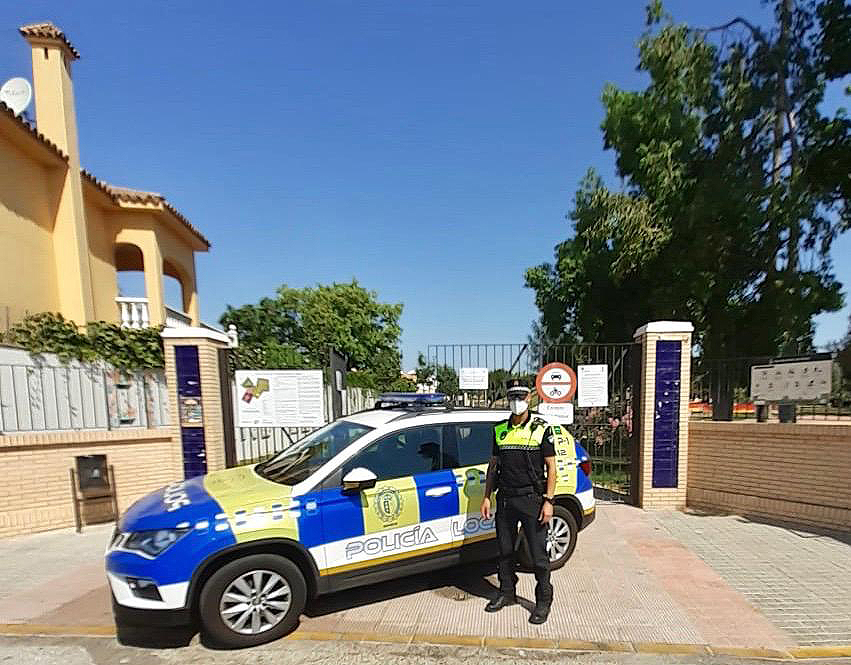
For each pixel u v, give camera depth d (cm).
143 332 741
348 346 2873
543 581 361
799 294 1106
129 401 714
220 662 318
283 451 466
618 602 391
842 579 434
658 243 1129
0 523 587
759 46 1179
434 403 612
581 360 855
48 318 691
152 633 356
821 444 561
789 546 513
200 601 322
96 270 1145
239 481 395
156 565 315
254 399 697
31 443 606
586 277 1398
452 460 418
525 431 372
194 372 668
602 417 869
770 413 720
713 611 376
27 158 879
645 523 600
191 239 1454
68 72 971
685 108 1179
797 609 379
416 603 393
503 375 818
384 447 395
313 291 2995
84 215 1004
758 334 1157
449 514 400
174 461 670
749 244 1138
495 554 418
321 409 698
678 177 1130
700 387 725
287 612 341
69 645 342
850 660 314
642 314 1318
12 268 834
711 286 1140
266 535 335
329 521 354
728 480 639
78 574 480
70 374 664
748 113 1155
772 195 1084
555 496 454
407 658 318
